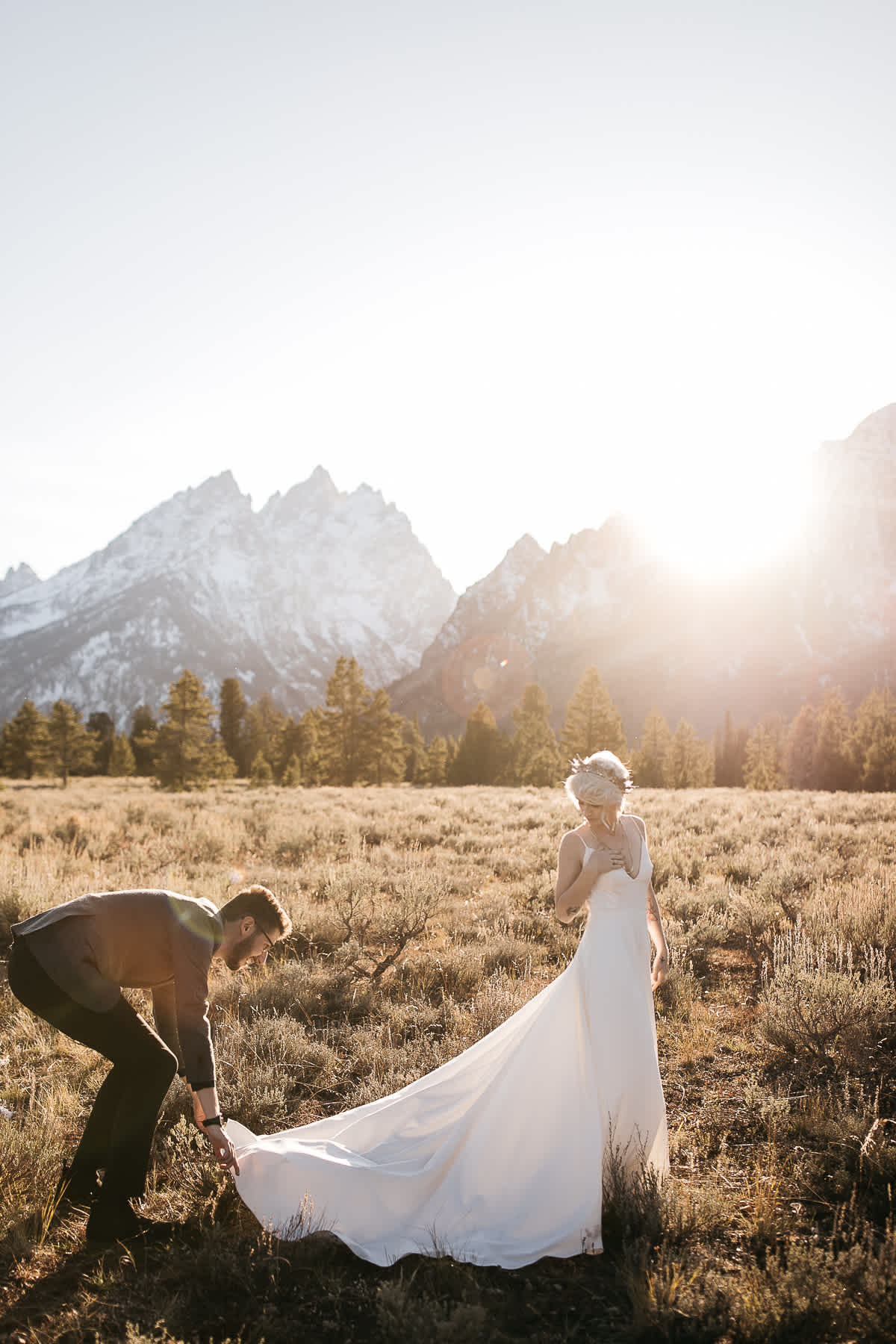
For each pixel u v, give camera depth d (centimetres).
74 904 350
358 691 6272
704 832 1426
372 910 834
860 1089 441
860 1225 333
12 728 6438
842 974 550
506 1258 319
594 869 361
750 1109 440
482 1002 566
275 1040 515
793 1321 271
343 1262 322
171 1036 418
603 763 368
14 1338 276
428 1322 273
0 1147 372
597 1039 354
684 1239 332
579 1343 275
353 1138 368
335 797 2730
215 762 5044
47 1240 335
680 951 695
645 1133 357
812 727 7481
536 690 7569
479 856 1210
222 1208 354
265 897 374
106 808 2072
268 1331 277
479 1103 358
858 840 1277
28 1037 536
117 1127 344
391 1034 537
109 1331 278
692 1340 273
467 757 6438
